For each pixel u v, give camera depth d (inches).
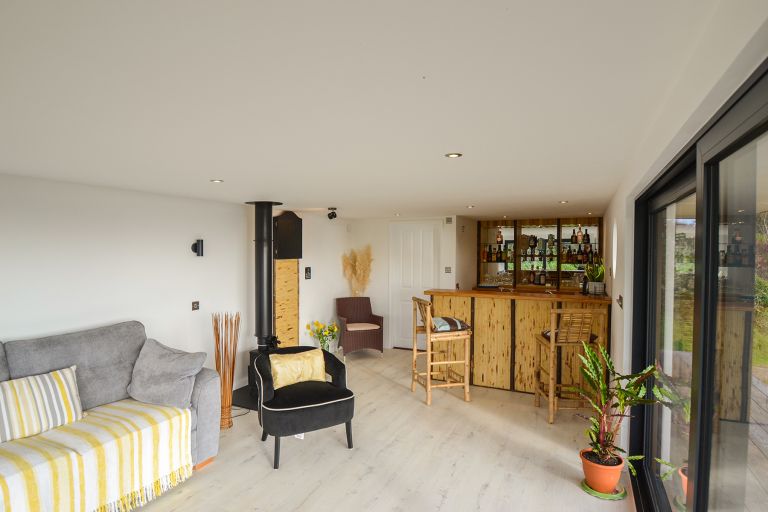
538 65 49.1
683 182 76.7
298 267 233.8
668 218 97.0
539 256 294.2
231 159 99.6
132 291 152.9
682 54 46.0
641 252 118.5
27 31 40.4
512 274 300.2
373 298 286.2
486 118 69.2
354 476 127.1
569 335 161.5
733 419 49.7
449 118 69.1
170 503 113.9
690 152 63.4
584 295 195.6
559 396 187.9
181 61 47.6
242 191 152.7
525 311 197.3
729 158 48.4
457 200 180.2
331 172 116.0
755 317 43.7
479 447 144.7
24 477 90.6
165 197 163.6
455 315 210.5
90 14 37.4
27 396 109.0
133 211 153.0
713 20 38.0
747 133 38.5
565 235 289.3
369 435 153.9
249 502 114.4
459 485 122.3
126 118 68.5
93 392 126.0
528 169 112.4
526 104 62.7
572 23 39.4
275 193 157.8
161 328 162.9
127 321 146.9
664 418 103.8
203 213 179.2
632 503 113.7
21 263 124.1
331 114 66.7
